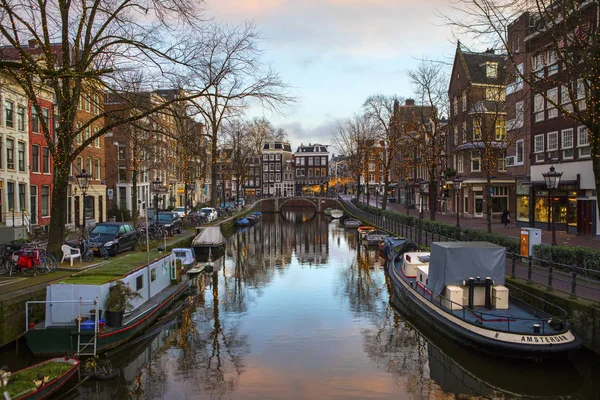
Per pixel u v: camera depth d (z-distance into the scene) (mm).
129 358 11758
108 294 11820
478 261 12680
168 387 10188
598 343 10266
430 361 11750
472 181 37406
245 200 78625
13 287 12680
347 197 89062
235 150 62562
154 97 16062
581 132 23078
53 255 16203
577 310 10984
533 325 10836
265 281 21688
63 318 11203
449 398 9680
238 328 14391
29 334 10688
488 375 10758
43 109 28875
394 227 35031
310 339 13367
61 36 14797
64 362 9844
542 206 27281
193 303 17391
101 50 13641
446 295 12742
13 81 14352
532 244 16469
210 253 26672
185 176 35875
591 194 22719
